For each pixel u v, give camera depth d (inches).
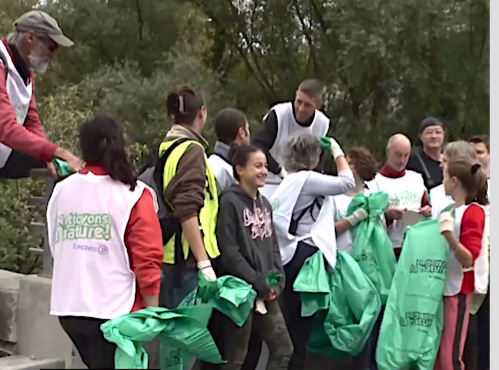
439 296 191.9
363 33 775.7
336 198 211.0
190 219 158.9
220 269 169.8
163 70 839.1
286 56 943.0
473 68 817.5
